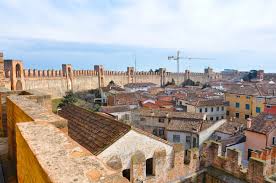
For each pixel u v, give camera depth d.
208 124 36.31
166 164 13.53
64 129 5.14
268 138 27.58
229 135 33.38
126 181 2.74
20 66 57.75
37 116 5.44
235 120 41.12
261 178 12.95
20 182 4.75
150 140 13.16
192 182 14.72
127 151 12.43
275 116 31.16
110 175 2.81
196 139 34.84
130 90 79.19
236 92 54.34
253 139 29.00
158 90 78.38
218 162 15.42
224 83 96.25
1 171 7.20
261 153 17.70
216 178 14.61
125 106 45.59
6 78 52.84
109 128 13.60
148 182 12.72
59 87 71.19
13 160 7.95
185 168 14.45
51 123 4.94
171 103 56.38
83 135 14.38
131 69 98.12
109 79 90.00
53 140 3.85
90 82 83.25
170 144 13.95
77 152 3.41
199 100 52.69
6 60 54.59
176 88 89.00
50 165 2.98
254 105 50.81
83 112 18.00
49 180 2.66
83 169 2.90
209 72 136.00
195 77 126.19
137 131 12.63
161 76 109.56
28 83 60.81
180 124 37.78
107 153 11.77
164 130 40.94
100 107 46.69
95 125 14.88
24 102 7.50
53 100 65.12
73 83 76.19
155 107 51.16
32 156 3.43
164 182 13.47
